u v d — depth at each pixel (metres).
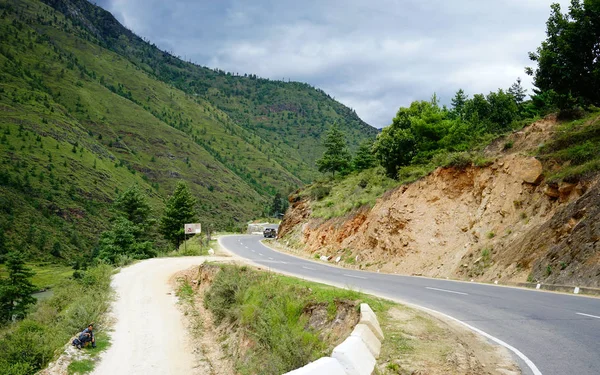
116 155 199.38
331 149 58.41
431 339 7.07
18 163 134.50
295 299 12.55
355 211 33.06
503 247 17.30
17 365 14.17
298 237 44.31
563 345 6.56
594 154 16.62
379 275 20.33
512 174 19.83
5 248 92.25
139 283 27.39
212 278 23.56
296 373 3.93
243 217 187.62
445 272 19.45
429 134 33.91
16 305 49.16
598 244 12.63
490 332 7.58
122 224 54.44
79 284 27.31
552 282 13.23
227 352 14.77
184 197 64.75
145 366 14.34
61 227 113.75
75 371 13.69
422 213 24.02
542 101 37.16
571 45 20.94
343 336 8.93
